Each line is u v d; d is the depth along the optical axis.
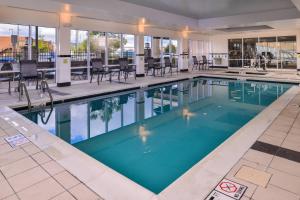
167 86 9.77
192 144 3.95
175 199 2.00
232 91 8.80
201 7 8.16
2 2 6.06
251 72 12.98
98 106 6.63
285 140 3.27
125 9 7.35
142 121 5.27
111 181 2.28
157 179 2.87
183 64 13.80
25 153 2.88
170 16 9.19
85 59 9.70
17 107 5.50
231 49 15.84
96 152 3.68
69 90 7.34
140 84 8.77
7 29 7.57
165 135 4.38
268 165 2.56
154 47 13.28
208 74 12.18
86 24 8.72
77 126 4.95
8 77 7.01
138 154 3.59
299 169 2.47
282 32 13.72
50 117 5.50
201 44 16.67
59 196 2.04
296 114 4.59
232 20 9.84
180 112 5.97
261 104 6.71
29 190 2.12
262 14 9.00
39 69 7.93
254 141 3.24
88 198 2.01
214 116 5.57
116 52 10.81
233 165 2.56
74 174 2.39
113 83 8.95
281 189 2.12
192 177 2.33
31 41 7.86
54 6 6.46
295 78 10.11
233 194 2.06
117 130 4.71
